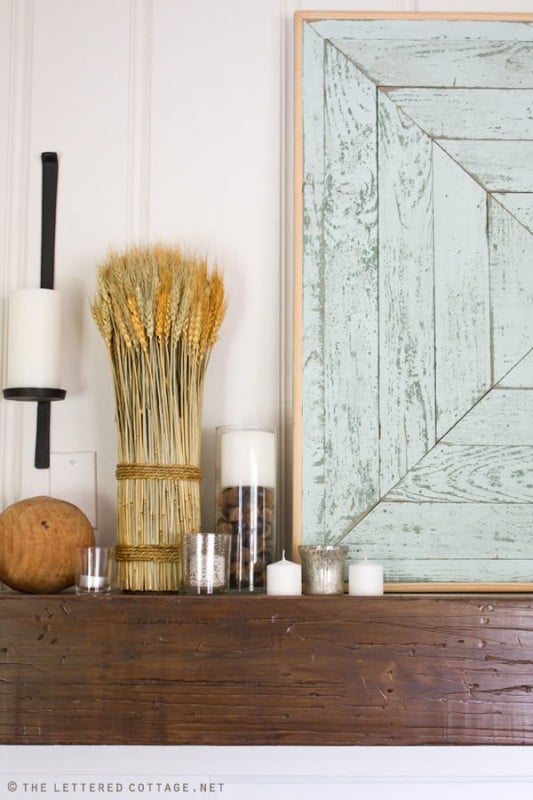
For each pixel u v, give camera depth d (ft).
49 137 6.13
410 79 5.91
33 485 5.90
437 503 5.63
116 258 5.63
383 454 5.65
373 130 5.88
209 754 5.62
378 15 5.97
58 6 6.22
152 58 6.19
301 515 5.60
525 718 5.03
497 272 5.79
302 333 5.72
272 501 5.52
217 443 5.62
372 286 5.76
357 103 5.90
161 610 5.05
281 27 6.22
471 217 5.82
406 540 5.59
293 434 5.66
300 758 5.61
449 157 5.86
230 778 5.61
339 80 5.91
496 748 5.61
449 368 5.72
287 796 5.59
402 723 5.02
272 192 6.10
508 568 5.59
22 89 6.16
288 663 5.04
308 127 5.88
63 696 5.00
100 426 5.94
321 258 5.78
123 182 6.10
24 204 6.07
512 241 5.81
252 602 5.06
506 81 5.92
